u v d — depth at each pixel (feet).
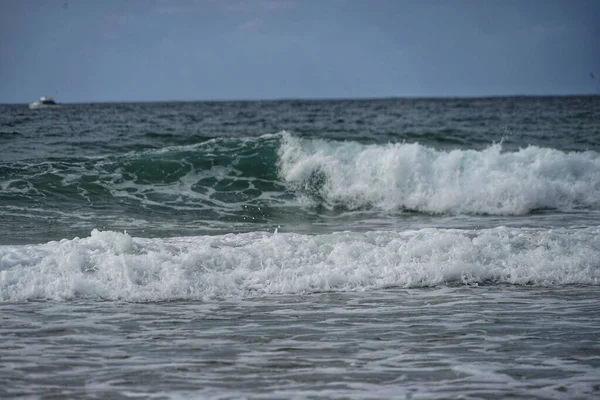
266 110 401.49
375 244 61.31
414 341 38.70
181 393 30.55
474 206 96.94
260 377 32.65
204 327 41.65
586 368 33.83
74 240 58.59
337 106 502.38
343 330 41.01
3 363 34.58
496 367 34.01
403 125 228.43
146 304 47.34
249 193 100.78
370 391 30.73
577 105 469.16
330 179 102.47
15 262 52.95
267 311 45.60
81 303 47.39
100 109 376.68
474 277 55.26
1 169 99.76
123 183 100.07
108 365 34.42
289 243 60.23
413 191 99.55
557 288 52.70
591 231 67.82
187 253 55.67
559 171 105.91
